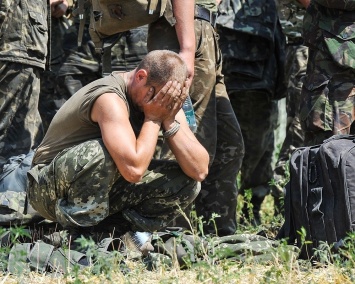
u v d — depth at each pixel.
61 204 10.91
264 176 17.27
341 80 13.12
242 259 10.55
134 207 11.33
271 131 17.52
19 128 14.51
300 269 10.29
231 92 17.12
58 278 9.81
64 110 11.14
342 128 13.09
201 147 11.19
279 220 14.49
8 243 11.31
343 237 10.63
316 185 10.97
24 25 14.32
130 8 12.40
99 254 10.06
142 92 10.75
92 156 10.56
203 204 13.58
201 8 13.05
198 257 10.68
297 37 16.45
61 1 16.72
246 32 16.73
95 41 13.23
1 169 14.20
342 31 13.07
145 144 10.66
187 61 12.32
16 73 14.35
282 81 17.52
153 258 10.47
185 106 12.05
